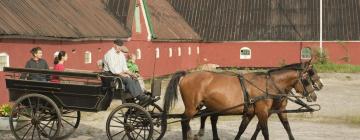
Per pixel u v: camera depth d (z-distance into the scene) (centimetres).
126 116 1248
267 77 1220
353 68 4391
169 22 4706
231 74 1216
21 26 2155
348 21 4997
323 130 1603
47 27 2405
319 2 5247
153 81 1277
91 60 2908
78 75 1220
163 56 4175
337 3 5191
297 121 1808
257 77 1214
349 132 1566
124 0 3631
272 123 1753
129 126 1242
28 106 1287
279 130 1595
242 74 1221
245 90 1189
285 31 5044
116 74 1261
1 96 2002
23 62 2161
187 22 5331
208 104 1198
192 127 1639
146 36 3822
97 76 1202
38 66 1384
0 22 2014
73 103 1261
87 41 2838
